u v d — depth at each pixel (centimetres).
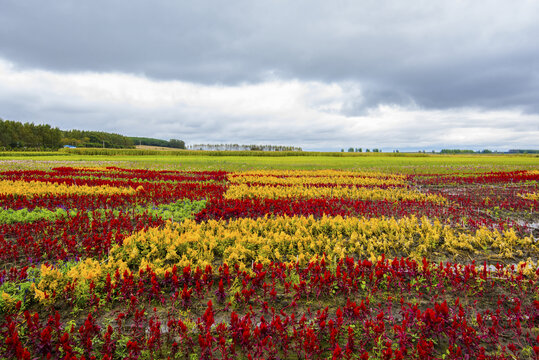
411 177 2300
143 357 364
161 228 853
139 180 2019
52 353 363
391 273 532
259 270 492
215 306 470
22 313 432
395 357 329
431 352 364
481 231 774
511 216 1088
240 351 376
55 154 7038
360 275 542
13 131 10038
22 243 715
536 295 500
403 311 425
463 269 591
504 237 786
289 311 461
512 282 537
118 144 16025
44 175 2134
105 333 381
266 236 748
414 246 751
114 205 1162
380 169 3108
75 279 477
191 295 495
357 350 378
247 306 469
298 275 539
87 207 1105
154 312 455
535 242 763
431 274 557
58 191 1366
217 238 704
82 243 721
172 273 511
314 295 505
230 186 1673
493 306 481
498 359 356
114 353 366
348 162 4466
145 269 527
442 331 384
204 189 1566
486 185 1902
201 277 519
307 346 341
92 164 3603
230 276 529
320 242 698
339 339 391
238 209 1027
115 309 459
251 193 1480
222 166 3422
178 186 1627
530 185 1855
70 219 881
